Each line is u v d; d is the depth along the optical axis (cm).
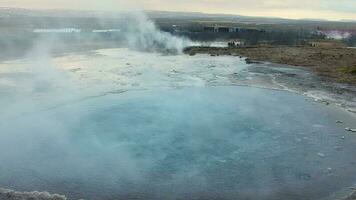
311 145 1539
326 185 1222
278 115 1927
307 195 1161
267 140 1576
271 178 1259
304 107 2098
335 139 1614
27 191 1139
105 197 1120
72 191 1148
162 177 1248
